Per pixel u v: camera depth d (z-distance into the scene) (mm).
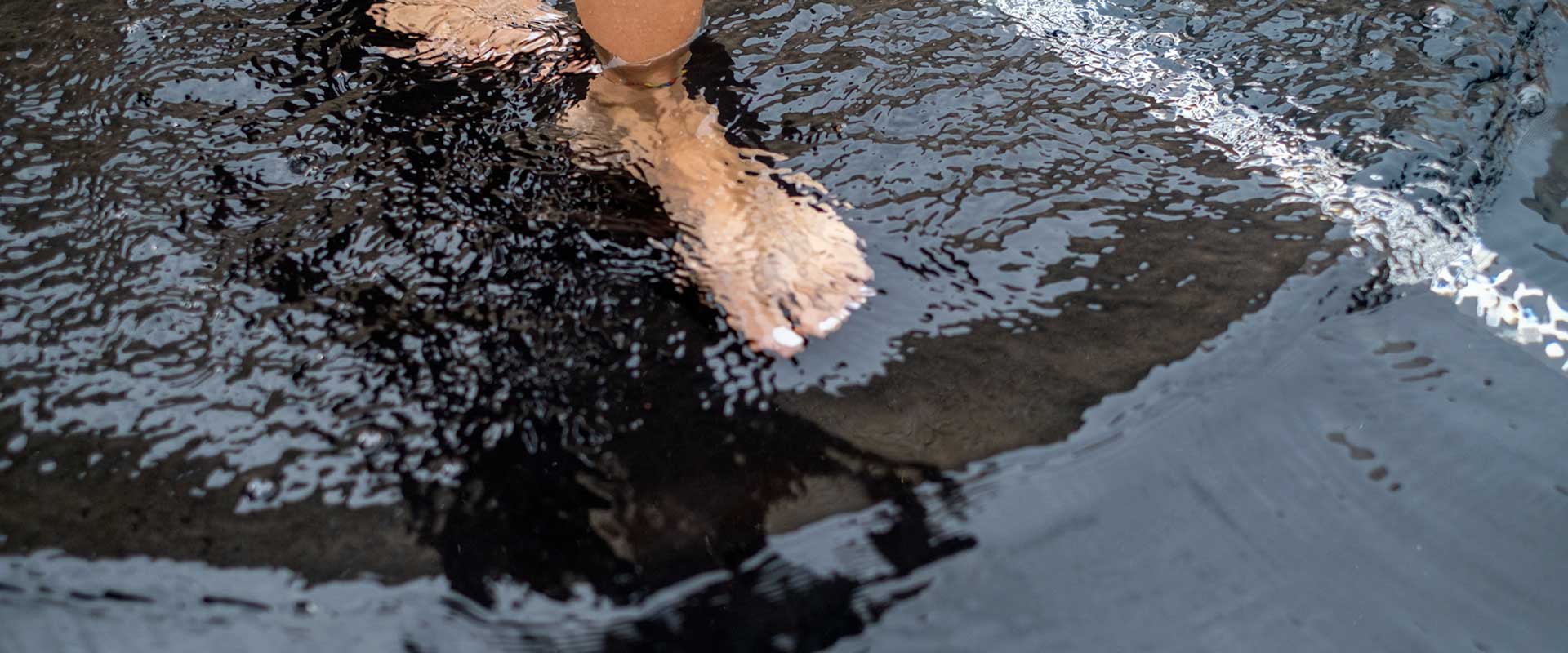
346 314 901
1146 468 797
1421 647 691
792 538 754
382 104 1111
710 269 915
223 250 960
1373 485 789
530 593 724
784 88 1104
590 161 1023
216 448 815
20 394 854
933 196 979
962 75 1123
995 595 726
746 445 809
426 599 725
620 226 956
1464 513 771
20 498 792
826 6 1234
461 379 851
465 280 920
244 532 767
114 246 969
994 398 835
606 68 1137
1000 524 765
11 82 1157
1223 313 889
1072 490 784
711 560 742
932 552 748
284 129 1085
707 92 1102
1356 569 742
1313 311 897
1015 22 1205
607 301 897
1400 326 894
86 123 1102
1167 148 1034
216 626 722
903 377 849
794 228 942
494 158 1034
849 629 705
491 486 786
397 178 1019
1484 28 1200
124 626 727
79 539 768
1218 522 768
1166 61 1146
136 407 845
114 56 1193
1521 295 917
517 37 1203
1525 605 716
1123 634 706
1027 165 1014
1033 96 1098
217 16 1251
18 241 975
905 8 1229
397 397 842
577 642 702
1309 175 1006
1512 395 844
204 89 1141
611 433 816
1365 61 1144
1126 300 898
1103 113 1077
